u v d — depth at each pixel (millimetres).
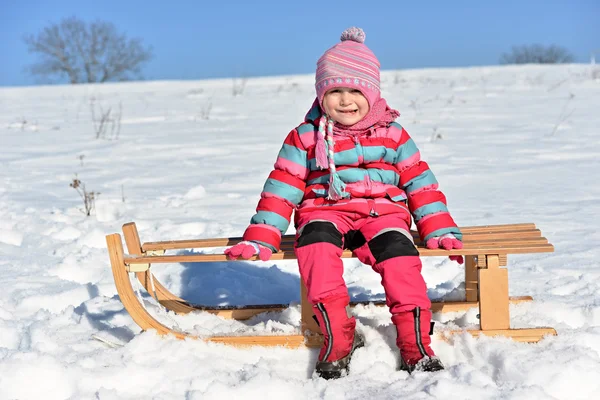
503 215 4930
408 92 17656
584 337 2680
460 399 2221
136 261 2818
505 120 10711
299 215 2885
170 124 11977
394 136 2934
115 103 17656
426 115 11828
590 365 2383
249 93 20094
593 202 5258
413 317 2541
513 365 2414
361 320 3074
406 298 2555
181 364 2590
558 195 5539
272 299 3617
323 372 2518
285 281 3869
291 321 3131
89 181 6828
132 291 2826
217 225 4844
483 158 7363
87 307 3352
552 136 8719
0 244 4605
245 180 6617
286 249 2859
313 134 2936
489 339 2678
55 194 6199
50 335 2975
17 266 4129
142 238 4613
